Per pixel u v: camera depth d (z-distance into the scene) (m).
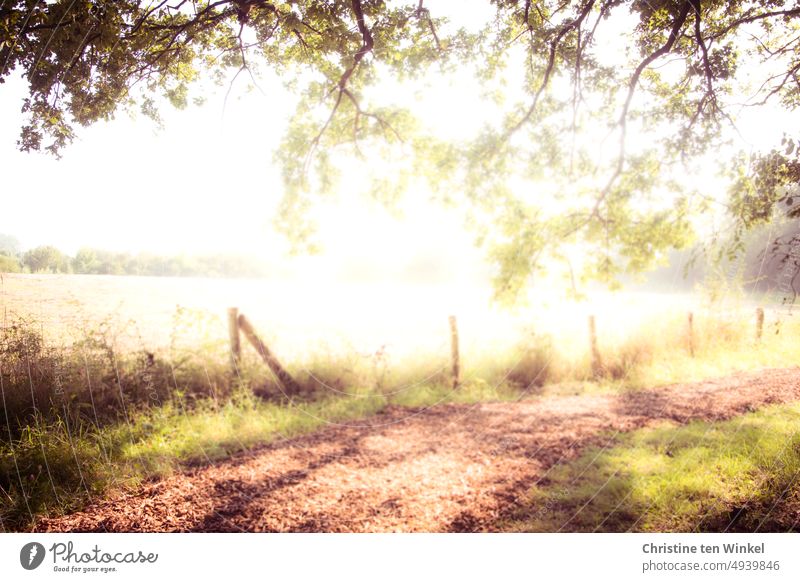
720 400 5.69
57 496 3.50
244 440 4.84
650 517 3.32
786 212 4.72
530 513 3.39
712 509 3.37
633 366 7.74
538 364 7.60
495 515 3.36
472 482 3.90
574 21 5.98
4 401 4.36
